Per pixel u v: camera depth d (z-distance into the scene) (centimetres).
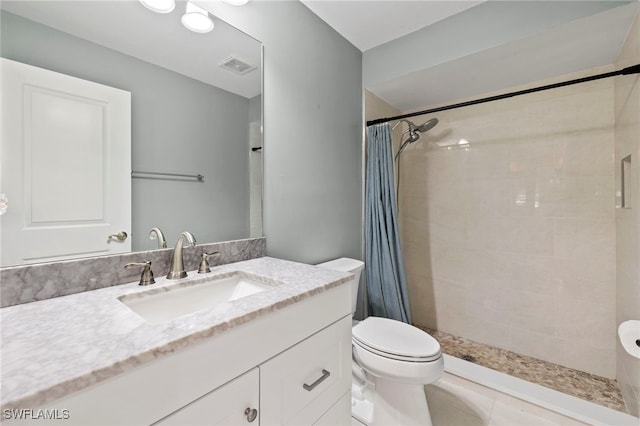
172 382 55
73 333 58
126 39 96
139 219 99
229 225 127
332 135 183
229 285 109
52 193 80
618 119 163
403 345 129
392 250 201
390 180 202
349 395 104
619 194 163
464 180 230
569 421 135
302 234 162
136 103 98
